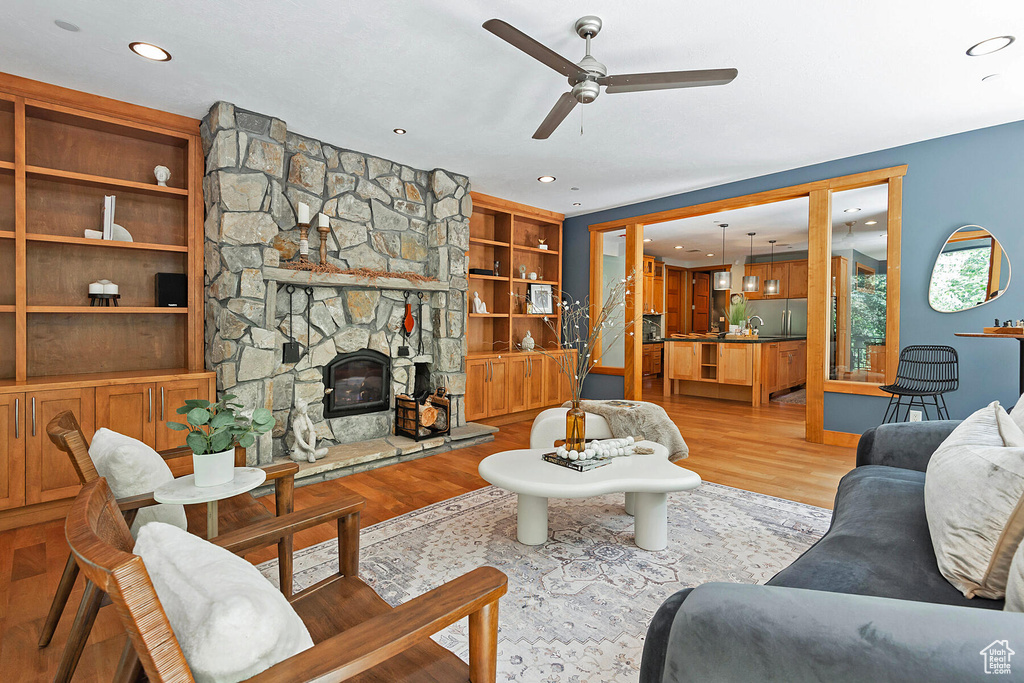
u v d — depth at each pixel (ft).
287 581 4.93
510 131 12.21
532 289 20.86
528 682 5.02
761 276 33.09
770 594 2.83
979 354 12.21
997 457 3.87
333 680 2.38
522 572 7.23
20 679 5.03
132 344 11.32
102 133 10.91
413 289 14.88
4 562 7.61
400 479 11.73
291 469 5.84
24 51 8.50
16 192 9.34
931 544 4.41
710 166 14.96
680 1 7.18
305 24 7.77
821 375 14.92
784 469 12.39
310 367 12.96
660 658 3.14
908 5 7.26
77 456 4.30
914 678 2.26
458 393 16.10
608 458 8.47
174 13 7.47
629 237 19.93
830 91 10.01
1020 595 2.93
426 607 2.89
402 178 14.99
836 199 17.85
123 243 10.35
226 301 10.78
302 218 12.26
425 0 7.18
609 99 10.35
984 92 10.07
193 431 5.33
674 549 7.95
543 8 7.36
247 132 11.02
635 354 19.75
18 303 9.36
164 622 1.99
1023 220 11.58
